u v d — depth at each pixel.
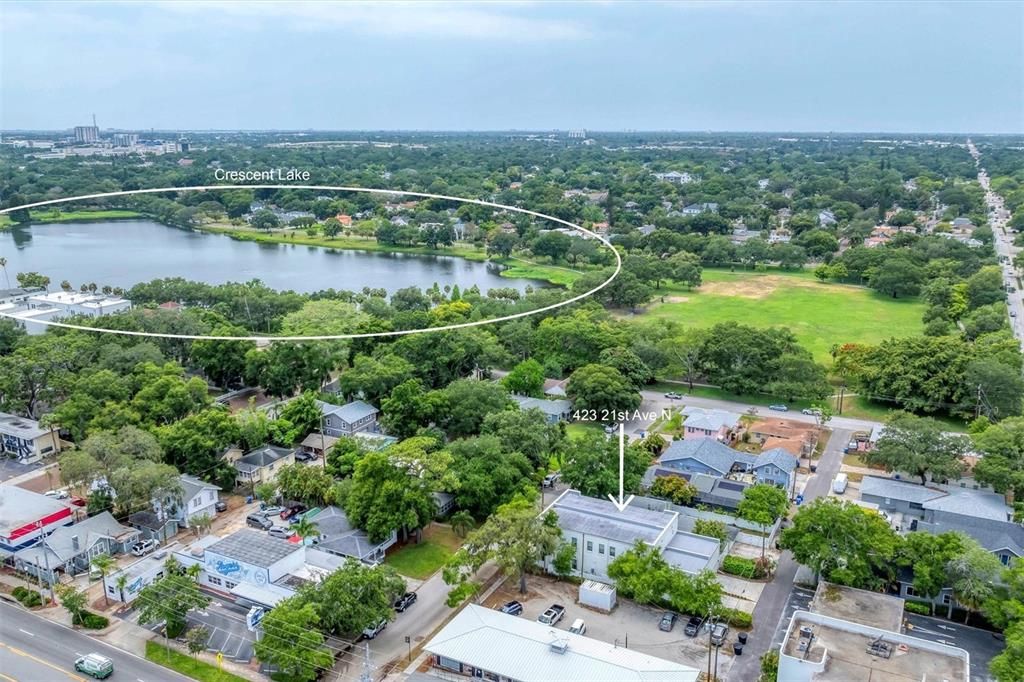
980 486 98.19
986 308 167.75
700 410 123.94
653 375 144.00
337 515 88.94
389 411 112.25
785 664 59.81
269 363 132.88
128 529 87.06
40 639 70.06
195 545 82.06
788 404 135.50
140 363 126.81
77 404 109.44
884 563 75.19
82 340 135.88
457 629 67.00
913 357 133.25
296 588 73.12
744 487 98.25
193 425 100.62
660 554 75.94
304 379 133.38
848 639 63.09
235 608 74.62
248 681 64.44
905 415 106.44
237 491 101.56
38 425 113.12
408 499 85.25
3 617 73.69
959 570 70.12
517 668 61.88
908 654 60.91
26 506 87.88
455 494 94.19
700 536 83.31
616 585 76.56
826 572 76.38
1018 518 86.31
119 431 98.06
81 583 79.75
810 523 76.75
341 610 67.06
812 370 131.62
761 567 80.81
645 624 72.81
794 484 101.94
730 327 145.50
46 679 64.00
